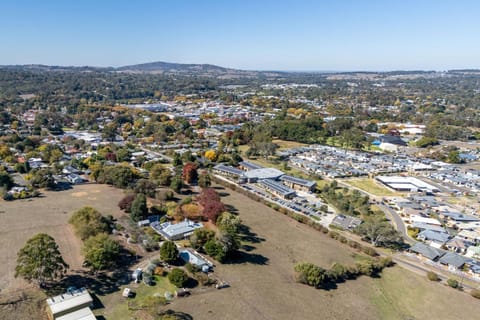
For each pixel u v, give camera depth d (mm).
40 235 58688
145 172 132750
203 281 62156
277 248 80125
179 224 84875
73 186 114438
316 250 80750
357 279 69750
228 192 117938
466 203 116812
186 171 124125
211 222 90562
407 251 83438
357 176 144375
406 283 69438
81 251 69188
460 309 62188
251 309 56938
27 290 56219
